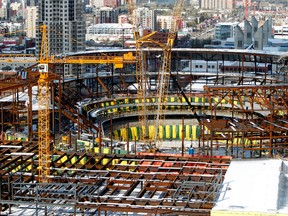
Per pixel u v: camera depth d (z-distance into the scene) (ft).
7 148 638.53
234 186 488.44
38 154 623.77
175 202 468.75
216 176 506.48
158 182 516.73
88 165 587.27
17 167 597.93
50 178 545.03
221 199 461.37
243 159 561.02
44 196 495.41
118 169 577.02
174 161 599.16
